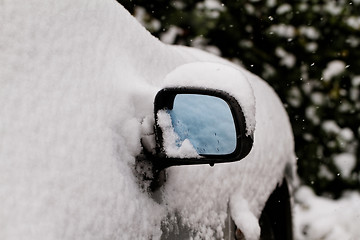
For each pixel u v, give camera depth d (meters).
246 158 2.11
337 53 4.45
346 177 4.57
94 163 1.34
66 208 1.22
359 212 4.09
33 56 1.35
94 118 1.40
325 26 4.44
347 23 4.40
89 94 1.42
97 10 1.61
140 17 4.46
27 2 1.41
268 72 4.48
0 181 1.16
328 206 4.35
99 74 1.48
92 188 1.30
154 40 1.85
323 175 4.56
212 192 1.82
